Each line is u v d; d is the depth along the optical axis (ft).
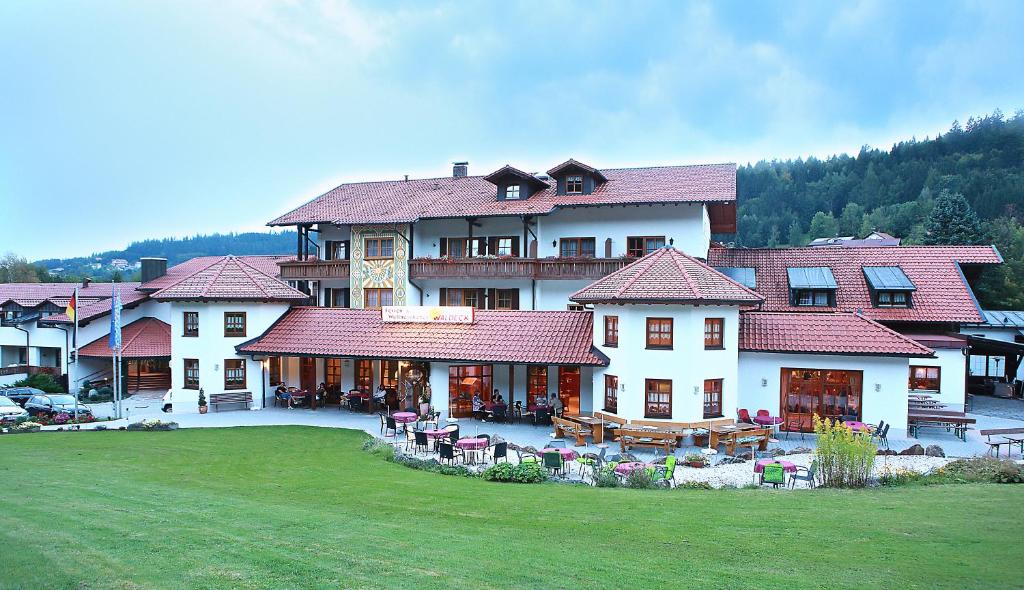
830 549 34.04
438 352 91.86
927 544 34.91
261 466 63.16
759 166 644.69
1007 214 289.33
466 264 112.68
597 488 54.19
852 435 56.75
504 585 27.35
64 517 39.11
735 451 71.87
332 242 128.98
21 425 86.69
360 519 40.73
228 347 101.91
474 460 66.44
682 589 27.25
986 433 67.10
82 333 135.23
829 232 406.00
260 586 26.73
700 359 77.05
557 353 86.53
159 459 66.39
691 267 82.17
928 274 106.32
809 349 80.28
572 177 115.65
